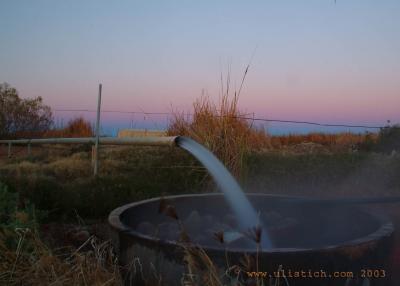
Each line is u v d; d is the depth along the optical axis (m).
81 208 3.31
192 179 4.12
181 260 1.53
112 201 3.38
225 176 2.45
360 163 4.77
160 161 4.71
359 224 2.11
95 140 4.36
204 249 1.49
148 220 2.30
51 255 1.97
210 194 2.57
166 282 1.56
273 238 2.16
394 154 5.62
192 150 2.64
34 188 3.38
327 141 9.48
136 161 5.11
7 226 2.18
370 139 8.10
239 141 4.38
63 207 3.28
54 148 7.68
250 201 2.52
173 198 2.42
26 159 6.05
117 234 1.77
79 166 4.83
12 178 3.62
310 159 4.76
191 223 2.19
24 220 2.24
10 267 1.96
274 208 2.50
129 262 1.69
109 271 1.89
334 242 2.19
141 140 3.32
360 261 1.56
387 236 1.69
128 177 3.97
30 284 1.88
